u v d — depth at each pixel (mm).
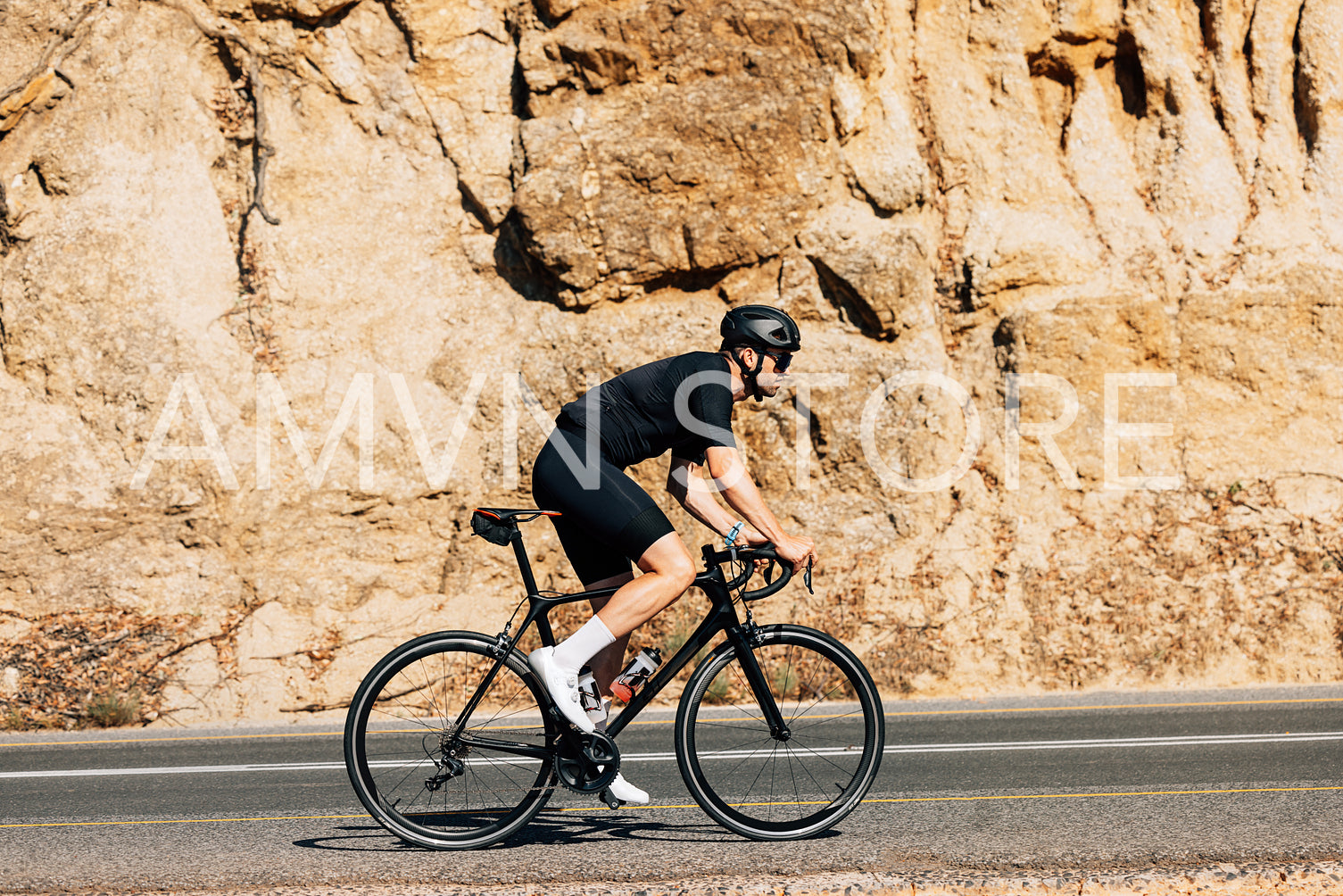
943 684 8852
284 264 10539
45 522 9102
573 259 10430
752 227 10578
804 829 3885
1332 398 10328
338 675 8766
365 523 9711
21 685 8242
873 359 10469
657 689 3951
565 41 10664
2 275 9992
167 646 8633
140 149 10523
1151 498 10070
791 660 4191
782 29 10789
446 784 3877
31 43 10492
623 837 3953
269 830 4215
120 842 4047
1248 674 8742
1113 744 5879
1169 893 3281
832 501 10102
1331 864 3416
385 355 10422
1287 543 9523
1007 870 3461
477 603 9508
